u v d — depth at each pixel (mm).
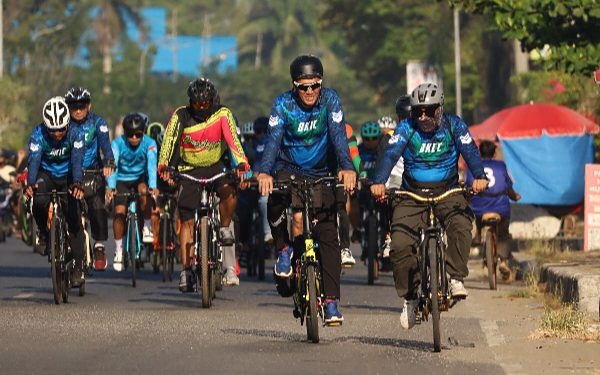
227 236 25609
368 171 33250
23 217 44000
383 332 21656
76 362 17781
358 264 40844
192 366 17547
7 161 55719
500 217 31734
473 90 104750
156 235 33625
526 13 33219
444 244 19250
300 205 19969
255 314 24250
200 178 25250
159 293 29047
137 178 32750
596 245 33906
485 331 21875
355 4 117938
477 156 19609
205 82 24562
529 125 48594
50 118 25172
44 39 146750
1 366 17391
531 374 17250
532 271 31922
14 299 27016
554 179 48188
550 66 34188
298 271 20141
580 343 20266
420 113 19531
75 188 25547
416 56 112375
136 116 32156
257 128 33750
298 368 17469
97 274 35031
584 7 32156
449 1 34469
